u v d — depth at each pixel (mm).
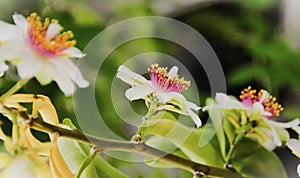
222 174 396
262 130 421
